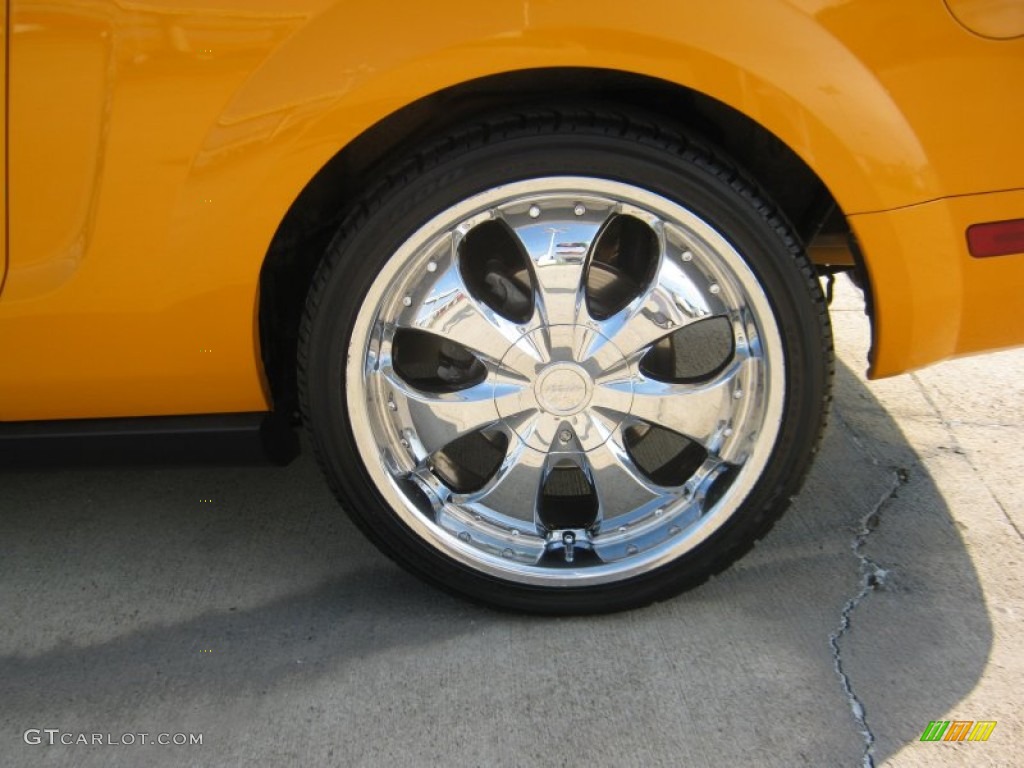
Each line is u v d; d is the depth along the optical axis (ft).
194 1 5.63
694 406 6.65
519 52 5.67
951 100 5.74
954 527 8.00
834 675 6.48
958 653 6.64
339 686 6.59
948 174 5.89
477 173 6.05
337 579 7.74
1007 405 9.87
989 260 6.07
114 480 9.24
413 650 6.89
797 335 6.36
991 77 5.69
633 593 6.96
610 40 5.63
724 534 6.80
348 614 7.32
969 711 6.16
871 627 6.91
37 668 6.90
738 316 6.46
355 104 5.78
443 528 6.90
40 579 7.88
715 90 5.75
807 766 5.81
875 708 6.20
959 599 7.16
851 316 11.87
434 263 6.40
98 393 6.62
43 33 5.68
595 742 6.04
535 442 6.76
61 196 6.01
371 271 6.25
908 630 6.87
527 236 6.32
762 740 6.00
